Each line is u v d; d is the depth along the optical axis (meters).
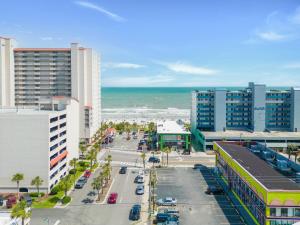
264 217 80.88
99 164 155.88
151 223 88.75
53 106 135.12
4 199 104.38
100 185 112.25
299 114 199.75
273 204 78.69
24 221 75.94
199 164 156.62
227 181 123.00
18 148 113.19
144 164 150.38
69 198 105.19
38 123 112.81
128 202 105.06
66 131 137.38
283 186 82.81
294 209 78.75
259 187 84.44
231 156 118.50
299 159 136.75
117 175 137.50
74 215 94.25
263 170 99.44
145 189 118.62
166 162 160.50
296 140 183.88
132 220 90.69
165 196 110.56
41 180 110.12
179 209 98.75
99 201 105.69
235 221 89.62
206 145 185.12
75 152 155.25
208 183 125.62
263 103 199.12
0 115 112.56
